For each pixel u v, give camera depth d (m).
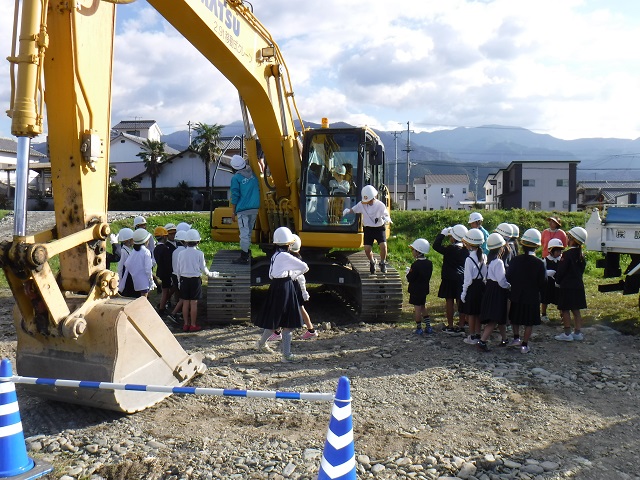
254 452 4.75
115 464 4.54
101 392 5.30
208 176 49.75
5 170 50.94
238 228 10.89
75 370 5.35
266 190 10.30
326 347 8.30
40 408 5.71
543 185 55.03
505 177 59.59
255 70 8.32
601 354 7.83
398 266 18.09
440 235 9.24
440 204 91.69
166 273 10.09
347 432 3.73
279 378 6.81
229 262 10.27
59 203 5.17
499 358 7.64
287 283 7.53
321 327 9.59
